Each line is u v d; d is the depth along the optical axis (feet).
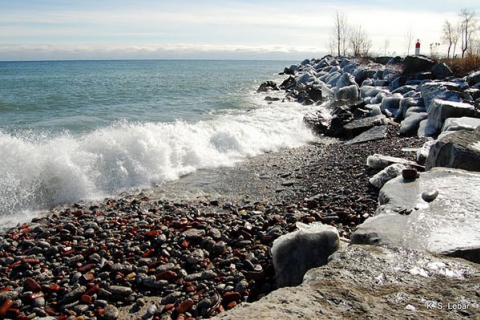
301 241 12.93
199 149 31.63
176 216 20.31
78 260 15.72
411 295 7.80
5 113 48.65
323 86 77.46
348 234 16.85
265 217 19.79
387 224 11.77
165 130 33.01
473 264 9.16
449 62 64.54
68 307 12.93
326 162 29.32
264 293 13.34
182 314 12.32
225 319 6.77
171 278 14.32
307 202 21.35
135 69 221.46
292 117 49.26
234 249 16.56
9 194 22.27
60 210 21.81
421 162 23.61
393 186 14.93
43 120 43.62
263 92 86.99
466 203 12.69
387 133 36.17
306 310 7.07
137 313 12.66
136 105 59.16
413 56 58.80
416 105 40.83
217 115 51.29
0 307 12.67
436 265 9.08
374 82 63.36
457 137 18.39
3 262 15.76
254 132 38.45
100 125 41.75
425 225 11.47
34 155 24.13
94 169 25.55
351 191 22.11
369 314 7.08
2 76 130.41
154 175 26.81
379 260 9.38
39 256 16.22
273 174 27.53
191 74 164.35
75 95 69.00
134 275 14.58
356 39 132.36
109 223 19.45
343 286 8.11
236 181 26.23
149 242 16.97
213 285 13.82
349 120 42.19
